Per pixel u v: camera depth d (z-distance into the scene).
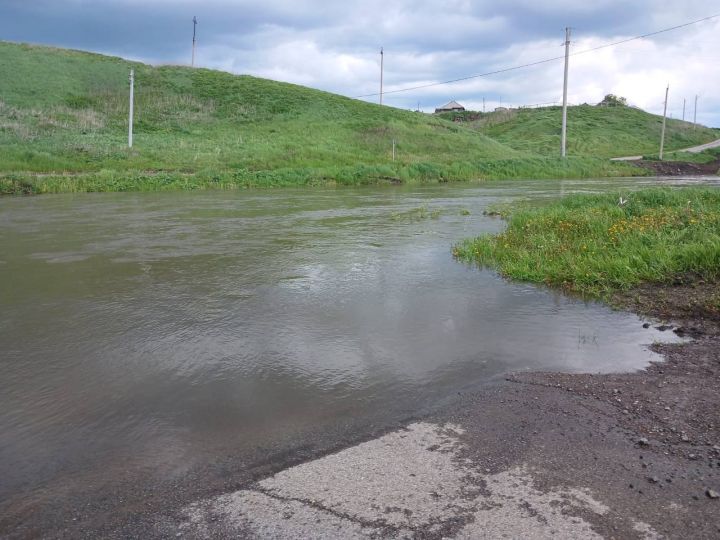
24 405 3.94
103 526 2.62
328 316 5.91
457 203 17.64
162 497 2.84
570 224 9.65
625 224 9.14
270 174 26.41
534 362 4.64
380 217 13.88
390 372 4.48
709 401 3.79
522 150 55.81
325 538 2.48
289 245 9.91
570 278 7.14
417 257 8.88
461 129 46.44
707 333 5.21
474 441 3.33
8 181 20.19
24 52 45.22
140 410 3.85
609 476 2.93
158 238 10.63
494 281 7.36
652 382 4.16
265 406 3.90
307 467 3.08
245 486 2.91
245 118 41.06
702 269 6.74
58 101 38.66
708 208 10.51
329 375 4.43
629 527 2.52
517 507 2.67
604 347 4.96
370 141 38.72
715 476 2.91
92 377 4.40
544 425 3.51
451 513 2.64
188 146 32.53
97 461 3.22
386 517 2.62
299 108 44.25
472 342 5.14
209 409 3.86
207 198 19.09
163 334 5.37
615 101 87.56
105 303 6.37
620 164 41.50
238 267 8.17
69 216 13.84
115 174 23.91
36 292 6.80
